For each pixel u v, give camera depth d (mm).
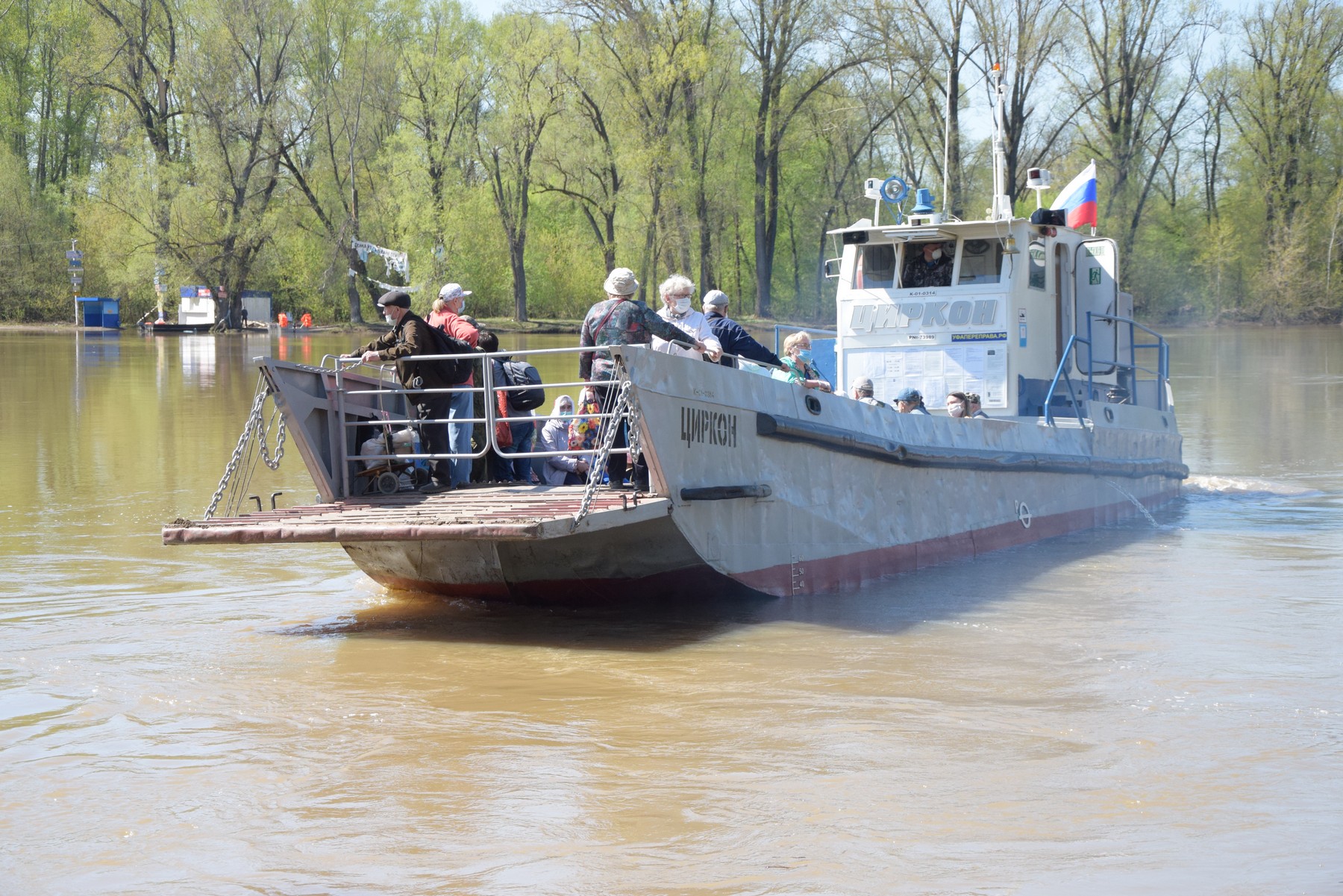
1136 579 9109
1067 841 4203
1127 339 13547
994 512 10617
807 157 61781
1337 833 4250
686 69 47656
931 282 11586
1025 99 47938
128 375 30266
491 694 6008
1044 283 11781
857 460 8977
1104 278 12688
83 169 68250
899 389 11617
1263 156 60188
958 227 11188
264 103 55375
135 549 9961
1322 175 60062
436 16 59719
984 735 5340
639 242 57969
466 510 7387
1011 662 6621
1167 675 6281
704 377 7566
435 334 8406
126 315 62781
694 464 7480
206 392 25734
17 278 59594
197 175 54844
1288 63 59188
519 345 45656
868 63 49875
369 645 7043
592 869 3992
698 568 7672
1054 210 11391
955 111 46375
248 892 3852
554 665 6586
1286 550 10336
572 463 8820
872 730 5406
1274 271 59625
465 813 4469
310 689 6070
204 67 54062
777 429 8102
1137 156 56000
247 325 58469
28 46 66562
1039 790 4676
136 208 55250
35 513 11539
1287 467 16266
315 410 8180
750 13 51750
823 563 8664
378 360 8242
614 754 5109
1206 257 60844
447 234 56750
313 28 57938
